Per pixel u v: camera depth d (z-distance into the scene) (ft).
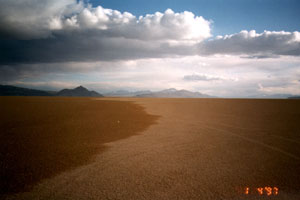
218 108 102.37
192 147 28.04
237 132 39.01
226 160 22.44
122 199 14.11
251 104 136.05
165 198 14.25
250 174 18.49
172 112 80.64
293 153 25.05
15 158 22.38
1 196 14.37
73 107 103.71
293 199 14.26
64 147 27.27
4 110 82.74
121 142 30.76
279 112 77.66
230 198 14.33
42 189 15.49
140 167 20.30
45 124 46.91
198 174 18.51
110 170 19.45
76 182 16.78
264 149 26.91
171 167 20.30
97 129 41.04
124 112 78.64
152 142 30.91
